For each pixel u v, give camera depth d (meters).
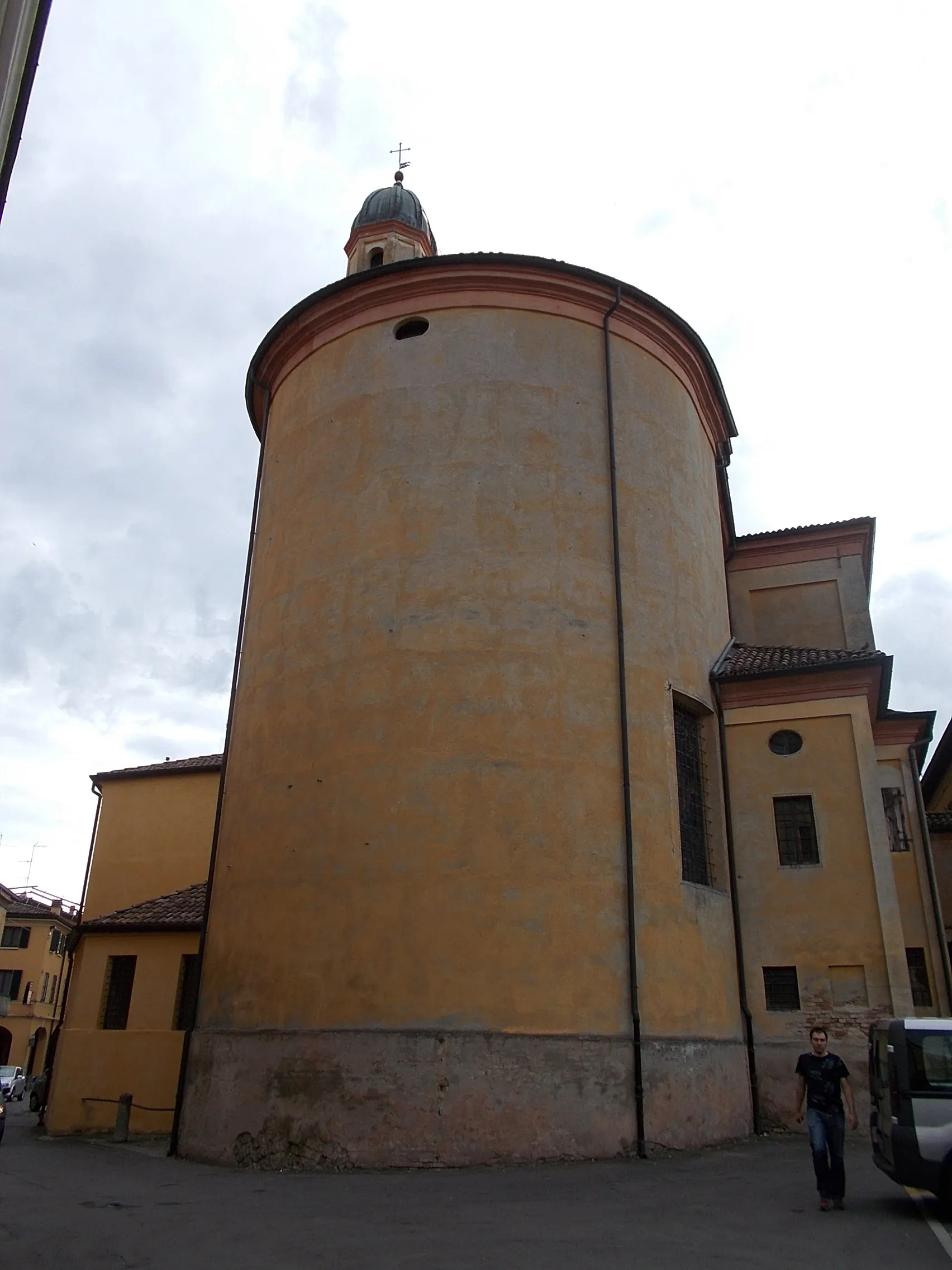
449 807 14.71
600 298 18.52
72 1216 10.05
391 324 18.34
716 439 21.94
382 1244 8.45
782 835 18.02
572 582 16.36
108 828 30.20
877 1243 8.38
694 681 17.95
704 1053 15.16
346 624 16.33
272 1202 10.78
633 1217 9.53
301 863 15.27
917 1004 18.62
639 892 15.05
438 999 13.77
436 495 16.64
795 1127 16.20
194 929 21.95
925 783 36.75
